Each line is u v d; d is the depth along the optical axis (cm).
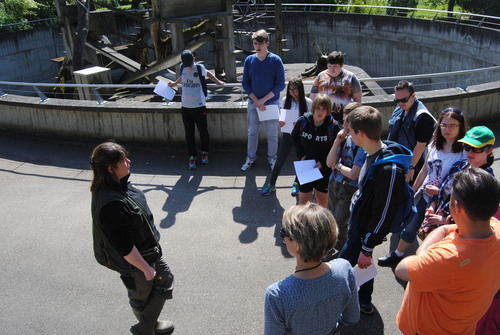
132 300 307
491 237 204
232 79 1107
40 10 1808
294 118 514
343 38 1950
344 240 426
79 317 370
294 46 2086
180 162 671
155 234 305
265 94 592
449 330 222
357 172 353
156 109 700
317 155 421
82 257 453
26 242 480
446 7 2288
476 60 1436
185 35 1130
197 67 613
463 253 203
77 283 413
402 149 294
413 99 403
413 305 232
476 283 204
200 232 487
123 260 281
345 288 207
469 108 725
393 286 391
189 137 635
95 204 268
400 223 303
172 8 953
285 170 627
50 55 1730
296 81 498
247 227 494
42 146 752
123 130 729
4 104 788
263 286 398
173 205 546
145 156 696
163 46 1142
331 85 534
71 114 745
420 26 1642
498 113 750
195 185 596
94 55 1208
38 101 767
